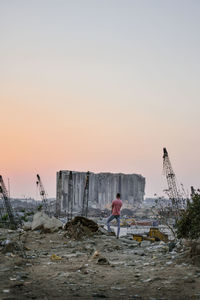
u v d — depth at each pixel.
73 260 11.42
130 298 6.59
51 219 20.22
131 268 10.05
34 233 18.78
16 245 12.37
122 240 18.59
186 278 8.15
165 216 18.77
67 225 19.11
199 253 10.41
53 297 6.47
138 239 26.05
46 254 13.12
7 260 10.17
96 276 8.67
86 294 6.80
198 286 7.45
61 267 9.86
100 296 6.65
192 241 11.98
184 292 7.01
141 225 124.50
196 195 13.59
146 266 10.32
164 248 13.96
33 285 7.39
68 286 7.44
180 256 11.07
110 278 8.47
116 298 6.58
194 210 13.30
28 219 36.31
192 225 13.12
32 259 11.38
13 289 6.93
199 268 9.33
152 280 8.13
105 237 17.97
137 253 13.71
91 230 18.84
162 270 9.36
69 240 16.92
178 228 13.80
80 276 8.59
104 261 10.84
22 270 9.05
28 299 6.24
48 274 8.73
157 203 20.03
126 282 8.02
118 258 12.52
